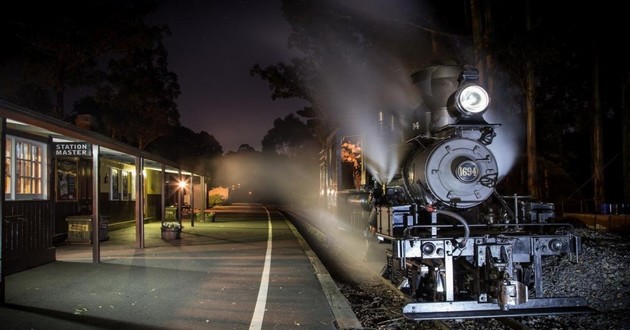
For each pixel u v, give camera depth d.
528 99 20.38
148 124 31.92
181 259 12.82
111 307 7.63
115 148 12.84
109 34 23.83
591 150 28.38
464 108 8.17
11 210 10.22
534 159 20.55
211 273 10.78
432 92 9.38
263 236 19.53
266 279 10.13
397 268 9.38
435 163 8.27
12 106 7.86
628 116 26.30
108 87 29.06
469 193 8.26
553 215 8.52
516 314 6.86
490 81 19.22
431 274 8.17
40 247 11.57
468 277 8.28
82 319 6.92
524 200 8.98
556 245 7.50
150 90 30.16
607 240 11.91
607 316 7.25
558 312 6.94
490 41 18.78
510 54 19.05
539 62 19.52
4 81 22.34
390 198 10.32
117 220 21.47
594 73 25.94
